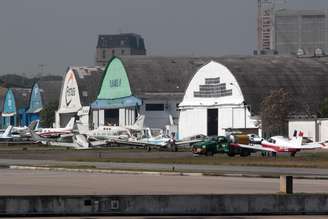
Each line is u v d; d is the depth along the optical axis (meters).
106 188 123.75
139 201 90.69
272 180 143.12
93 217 88.56
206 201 91.38
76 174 164.50
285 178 96.19
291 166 191.00
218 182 137.50
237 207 91.56
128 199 90.56
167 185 130.00
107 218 87.69
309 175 154.00
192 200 91.12
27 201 89.25
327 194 93.38
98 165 197.88
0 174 164.00
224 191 116.69
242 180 143.38
